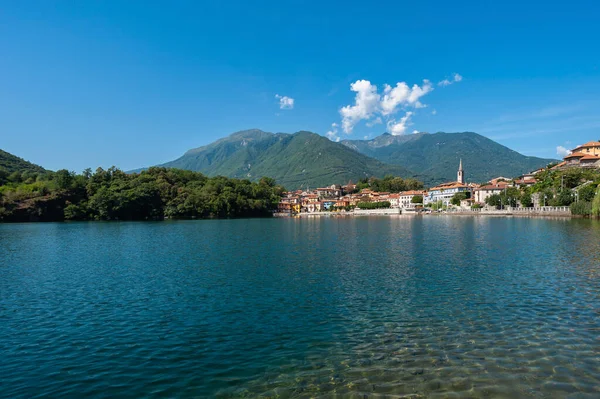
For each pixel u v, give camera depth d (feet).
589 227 301.02
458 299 96.63
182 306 96.17
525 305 89.92
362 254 181.98
